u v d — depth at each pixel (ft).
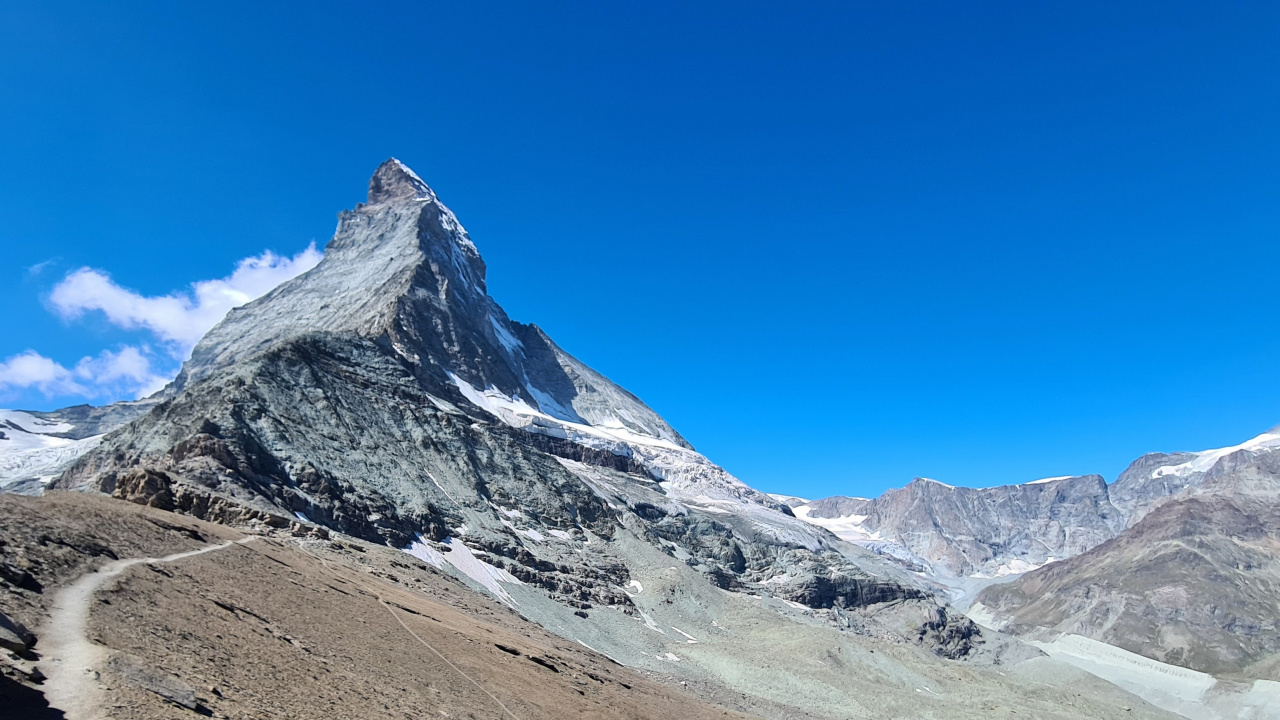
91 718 89.20
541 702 208.23
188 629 132.26
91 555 146.72
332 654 158.30
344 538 377.50
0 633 98.07
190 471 369.09
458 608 322.14
